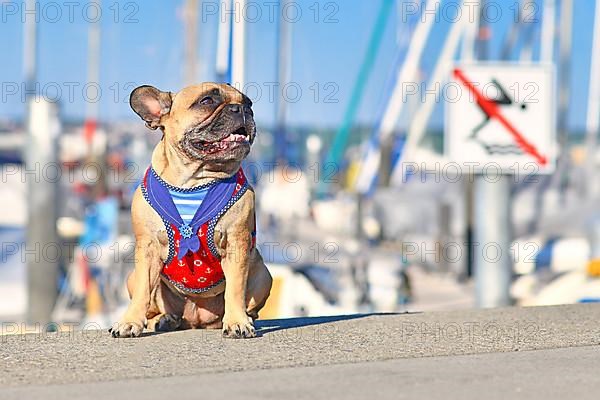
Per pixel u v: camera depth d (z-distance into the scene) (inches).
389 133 821.2
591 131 935.0
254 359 192.7
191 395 160.9
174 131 214.7
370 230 713.0
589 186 835.4
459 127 321.4
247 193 217.6
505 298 337.4
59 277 535.5
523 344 213.2
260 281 233.5
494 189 333.7
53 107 513.7
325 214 749.9
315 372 179.9
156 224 215.5
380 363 189.5
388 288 495.2
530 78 320.2
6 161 963.3
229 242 216.8
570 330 232.7
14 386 169.9
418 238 661.9
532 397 159.6
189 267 218.2
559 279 443.2
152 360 191.9
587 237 610.2
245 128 215.0
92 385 169.9
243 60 362.9
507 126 320.8
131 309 221.0
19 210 795.4
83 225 576.1
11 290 556.1
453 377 175.2
